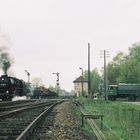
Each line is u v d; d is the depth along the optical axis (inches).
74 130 754.8
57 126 832.9
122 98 3582.7
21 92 2645.2
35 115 1218.6
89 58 3006.9
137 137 670.5
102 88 3747.5
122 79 4904.0
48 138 624.1
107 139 621.3
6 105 1750.7
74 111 1505.9
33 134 673.0
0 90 2258.9
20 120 989.8
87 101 2431.1
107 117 1131.9
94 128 765.3
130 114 1064.2
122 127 836.0
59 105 2171.5
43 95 4515.3
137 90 3528.5
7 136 627.8
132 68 4889.3
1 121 955.3
